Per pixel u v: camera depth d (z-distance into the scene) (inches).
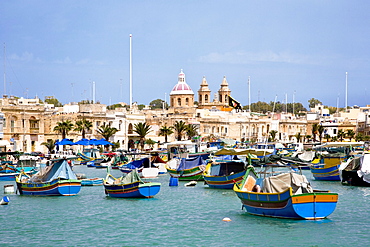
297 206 1818.4
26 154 4197.8
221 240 1676.9
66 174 2608.3
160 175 3747.5
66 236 1755.7
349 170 2994.6
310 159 3459.6
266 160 2364.7
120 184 2479.1
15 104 5644.7
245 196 1978.3
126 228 1859.0
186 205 2294.5
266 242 1646.2
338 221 1905.8
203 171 3277.6
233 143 5118.1
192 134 6412.4
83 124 5511.8
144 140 5984.3
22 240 1710.1
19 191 2640.3
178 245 1635.1
